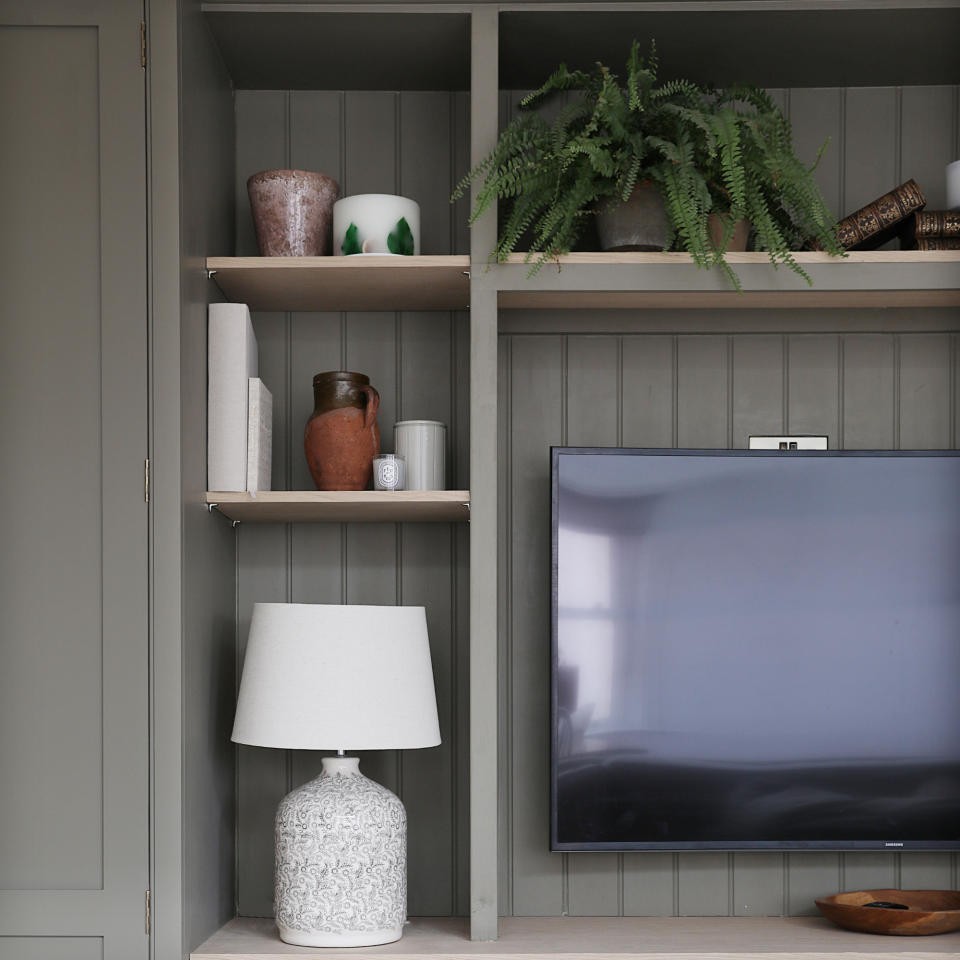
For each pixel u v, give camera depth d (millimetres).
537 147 2270
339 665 2160
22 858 2061
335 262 2273
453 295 2469
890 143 2619
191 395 2168
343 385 2377
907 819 2406
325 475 2365
